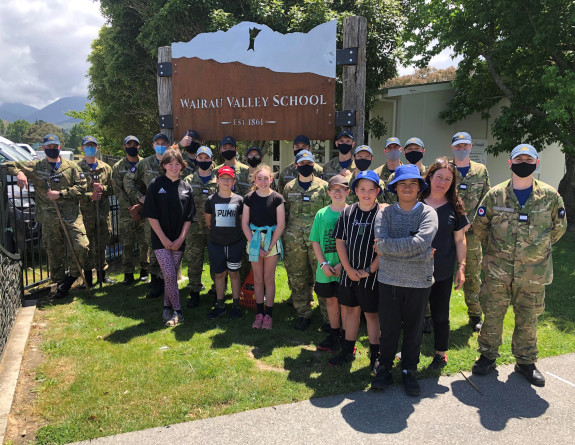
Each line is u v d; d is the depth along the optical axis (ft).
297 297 14.42
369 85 32.65
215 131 17.92
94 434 8.61
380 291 10.37
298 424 9.02
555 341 13.39
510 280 10.84
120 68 39.01
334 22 15.89
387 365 10.58
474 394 10.31
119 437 8.55
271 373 11.17
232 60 17.30
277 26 28.35
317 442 8.44
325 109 16.42
